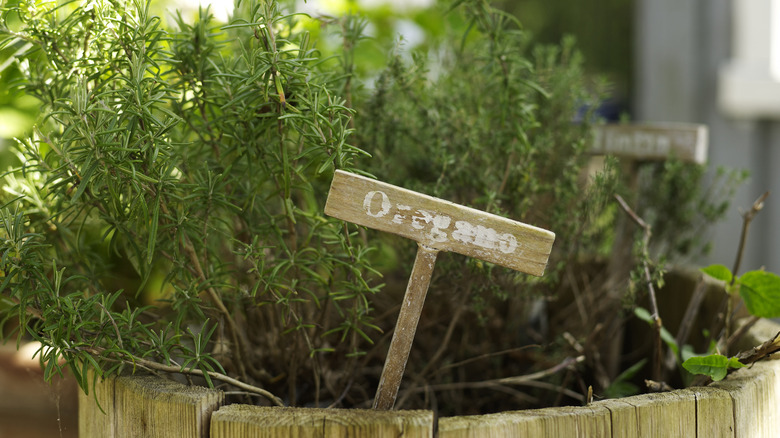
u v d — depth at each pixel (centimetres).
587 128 104
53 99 82
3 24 77
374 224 71
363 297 79
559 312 110
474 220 71
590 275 109
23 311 73
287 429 69
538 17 195
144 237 80
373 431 69
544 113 102
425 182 95
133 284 101
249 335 94
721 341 88
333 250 87
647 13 173
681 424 73
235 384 76
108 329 75
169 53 77
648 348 104
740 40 159
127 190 74
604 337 98
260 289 83
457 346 100
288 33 89
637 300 94
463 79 103
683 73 169
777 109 153
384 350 97
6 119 100
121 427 76
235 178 80
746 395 75
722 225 162
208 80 79
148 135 71
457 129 92
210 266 85
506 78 86
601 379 97
